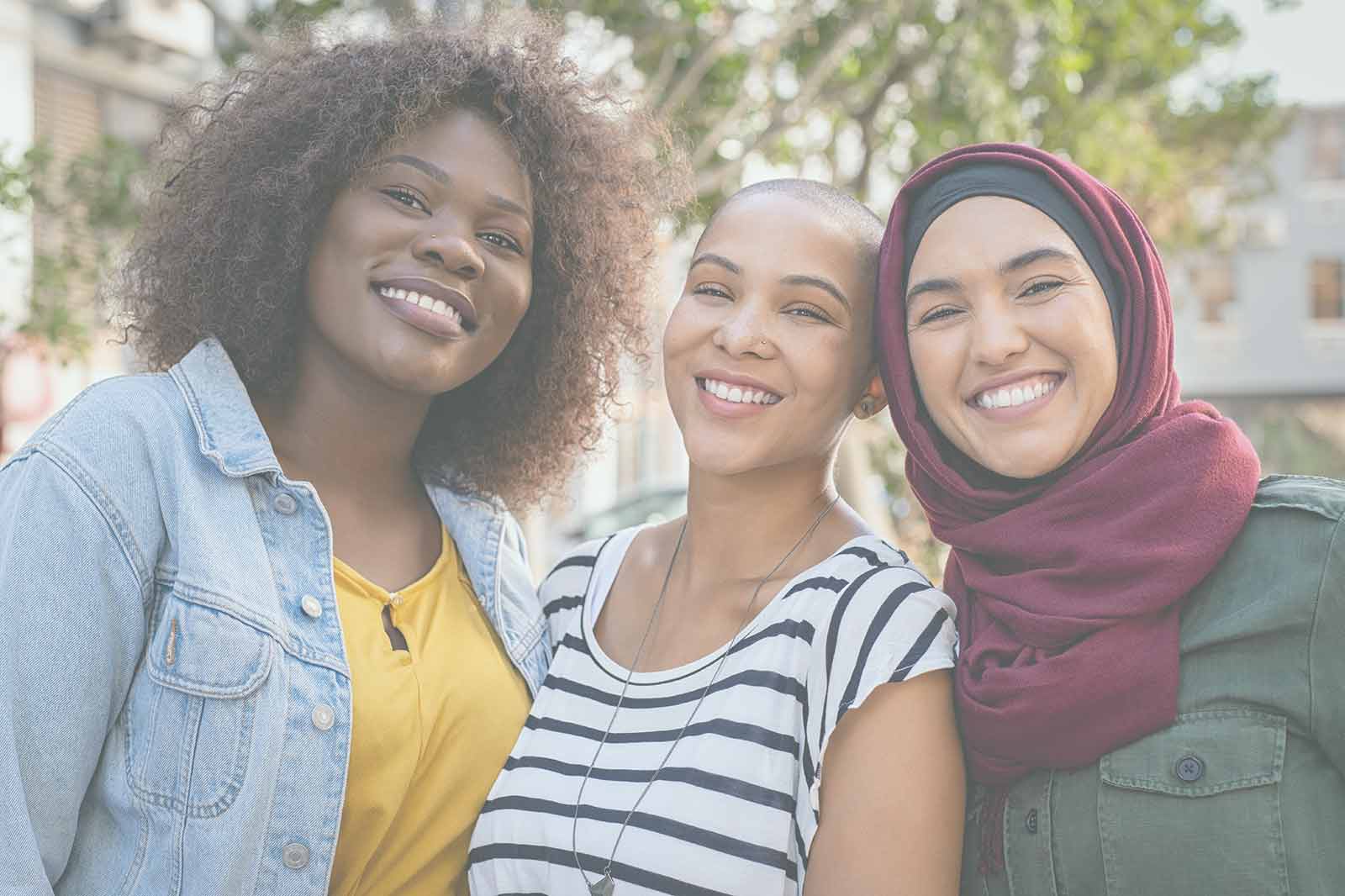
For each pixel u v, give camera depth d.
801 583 1.97
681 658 2.05
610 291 2.41
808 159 7.93
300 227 1.99
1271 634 1.63
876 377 2.16
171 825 1.76
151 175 2.26
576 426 2.51
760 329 1.97
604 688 2.07
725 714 1.90
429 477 2.32
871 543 2.01
